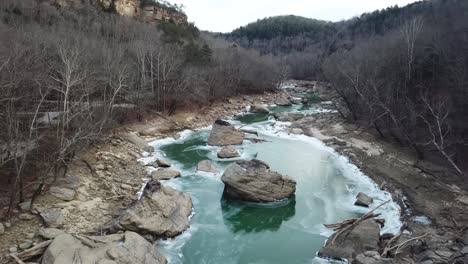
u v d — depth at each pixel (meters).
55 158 17.45
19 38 27.11
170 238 16.98
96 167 22.86
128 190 21.06
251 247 16.89
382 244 16.17
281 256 16.16
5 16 40.19
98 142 26.55
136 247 13.91
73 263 12.20
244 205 21.22
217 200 21.53
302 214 20.28
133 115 35.78
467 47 30.98
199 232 17.88
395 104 33.19
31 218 15.73
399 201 21.12
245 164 22.23
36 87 21.03
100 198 19.22
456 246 15.59
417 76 35.97
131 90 35.91
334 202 21.61
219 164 27.69
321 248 16.41
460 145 27.00
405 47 39.12
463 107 28.25
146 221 16.22
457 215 19.00
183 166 26.86
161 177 23.81
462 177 23.36
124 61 36.81
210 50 61.34
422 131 30.92
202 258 15.68
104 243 13.59
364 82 39.72
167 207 17.39
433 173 24.77
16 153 15.55
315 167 27.50
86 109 22.62
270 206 21.22
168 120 38.69
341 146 32.22
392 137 32.97
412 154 28.67
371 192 22.86
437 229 17.58
